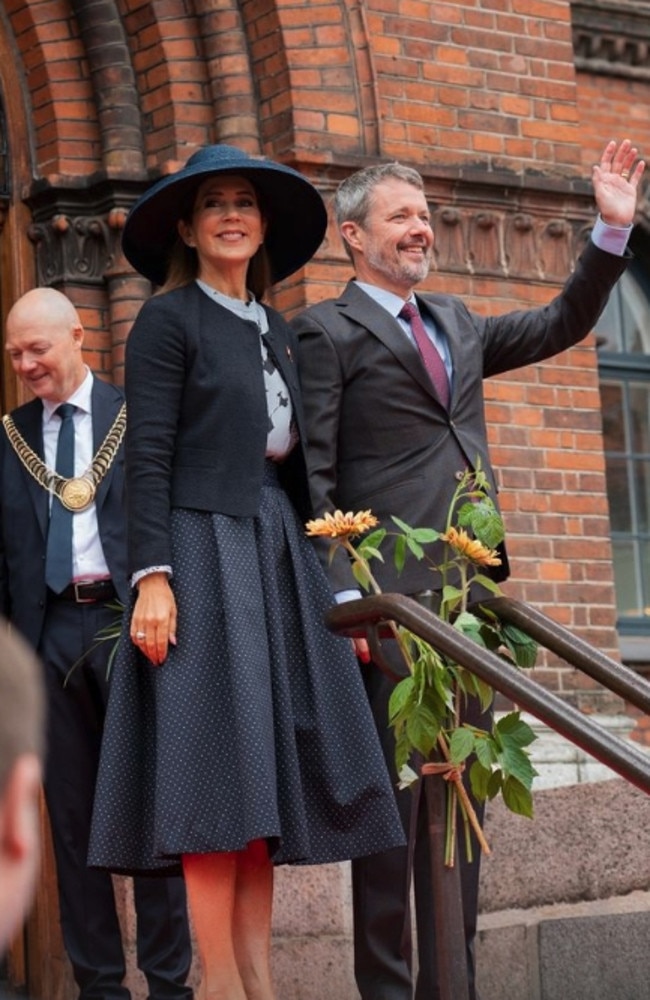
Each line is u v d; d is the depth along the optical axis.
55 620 8.04
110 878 8.11
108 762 6.21
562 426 13.17
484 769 5.91
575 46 15.23
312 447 6.91
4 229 12.32
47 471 8.17
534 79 13.34
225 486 6.30
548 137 13.32
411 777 6.09
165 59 12.15
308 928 9.35
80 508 8.09
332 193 12.24
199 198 6.58
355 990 9.41
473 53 13.10
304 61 12.26
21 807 1.58
